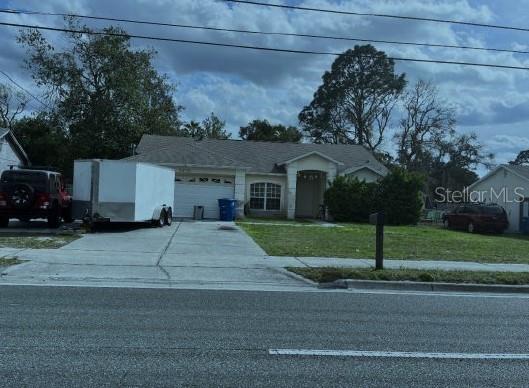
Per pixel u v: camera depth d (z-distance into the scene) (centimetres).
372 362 578
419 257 1495
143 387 485
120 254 1353
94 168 1914
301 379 518
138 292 938
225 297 920
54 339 629
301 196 3628
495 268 1317
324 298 944
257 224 2605
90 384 487
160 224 2203
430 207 5603
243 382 505
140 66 4462
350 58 6238
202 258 1334
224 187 2969
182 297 906
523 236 2823
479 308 901
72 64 4275
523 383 523
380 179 3170
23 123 4666
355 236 2103
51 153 4441
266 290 1005
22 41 4153
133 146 4222
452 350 634
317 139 6506
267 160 3444
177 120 5175
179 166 3000
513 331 740
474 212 3005
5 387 473
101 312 774
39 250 1371
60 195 2041
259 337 666
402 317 809
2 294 883
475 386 512
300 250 1552
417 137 5694
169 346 615
